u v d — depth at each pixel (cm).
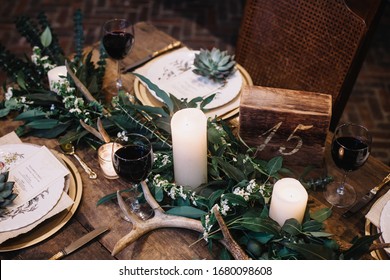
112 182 133
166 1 375
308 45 177
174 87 156
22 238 120
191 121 118
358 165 122
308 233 112
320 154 135
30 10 360
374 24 164
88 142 142
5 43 328
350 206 127
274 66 188
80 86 143
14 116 151
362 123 278
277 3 181
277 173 132
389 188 131
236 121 149
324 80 176
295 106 130
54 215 124
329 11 169
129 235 119
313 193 131
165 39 181
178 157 121
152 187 127
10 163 132
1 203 121
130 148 123
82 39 163
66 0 371
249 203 123
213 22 355
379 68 319
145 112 138
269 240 114
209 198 119
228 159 131
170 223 121
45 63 154
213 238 116
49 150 135
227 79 159
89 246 120
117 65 165
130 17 357
